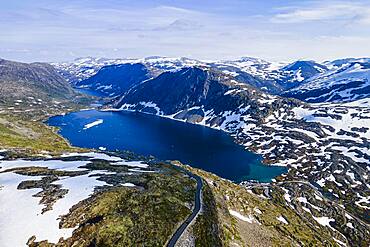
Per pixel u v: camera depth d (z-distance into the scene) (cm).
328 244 14625
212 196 13425
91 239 8806
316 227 16912
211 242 9638
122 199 10800
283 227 14675
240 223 12731
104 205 10225
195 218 10462
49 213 9756
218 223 11088
